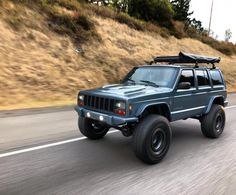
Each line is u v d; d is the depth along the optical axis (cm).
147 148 552
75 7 2450
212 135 777
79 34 2095
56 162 564
